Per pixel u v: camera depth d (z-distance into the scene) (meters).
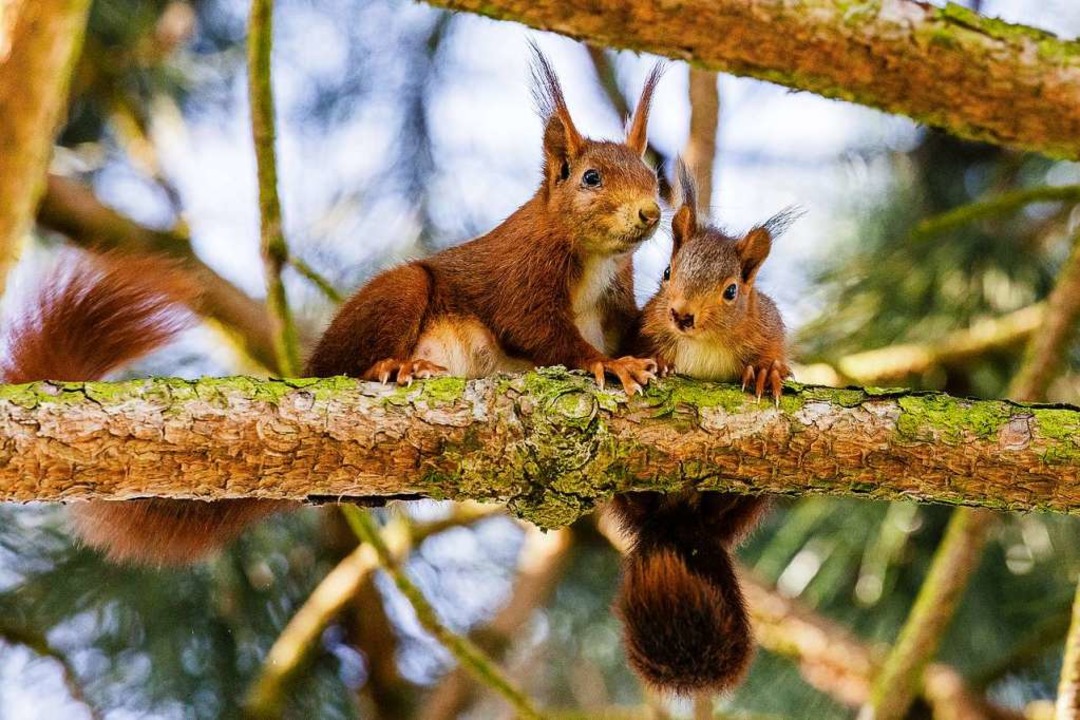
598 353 10.05
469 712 14.79
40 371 8.78
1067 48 8.13
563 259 10.13
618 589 9.52
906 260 13.88
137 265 9.02
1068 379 12.66
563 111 10.50
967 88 8.17
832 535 13.53
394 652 13.89
